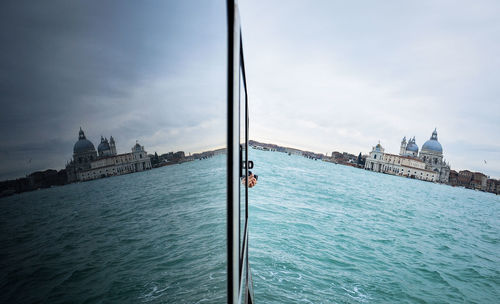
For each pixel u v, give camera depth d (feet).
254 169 164.55
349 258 37.01
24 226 0.74
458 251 60.39
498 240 84.53
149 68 1.48
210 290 2.80
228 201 3.85
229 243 3.83
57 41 0.82
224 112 3.64
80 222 1.00
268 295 21.11
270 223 48.42
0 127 0.61
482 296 33.94
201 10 2.47
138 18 1.34
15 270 0.74
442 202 176.35
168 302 1.84
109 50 1.10
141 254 1.47
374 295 25.79
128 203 1.32
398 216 96.07
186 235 2.10
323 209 77.00
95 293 1.11
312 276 26.99
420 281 34.19
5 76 0.62
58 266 0.91
